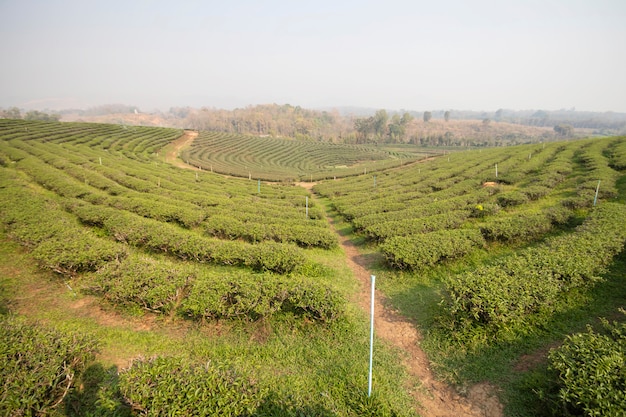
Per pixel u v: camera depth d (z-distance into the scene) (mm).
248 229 18984
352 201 30125
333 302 10594
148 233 16641
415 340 10148
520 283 10539
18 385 6441
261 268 14781
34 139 59250
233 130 188000
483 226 17391
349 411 7289
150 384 6488
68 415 7070
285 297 10797
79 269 13242
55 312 11141
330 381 8211
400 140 176750
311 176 58125
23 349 7301
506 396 7664
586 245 13055
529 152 45250
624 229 14680
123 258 13648
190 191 33062
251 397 6496
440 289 13000
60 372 7234
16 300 11750
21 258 14852
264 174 61375
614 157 32688
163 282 11156
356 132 174625
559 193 25250
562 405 6555
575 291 11555
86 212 19906
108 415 6762
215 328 10312
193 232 20703
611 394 6059
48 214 18141
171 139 88125
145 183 32625
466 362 8914
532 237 17422
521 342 9375
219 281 11141
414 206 24062
